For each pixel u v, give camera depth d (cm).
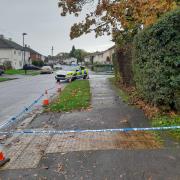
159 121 845
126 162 573
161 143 675
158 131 767
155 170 530
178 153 608
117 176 515
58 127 899
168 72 864
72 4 1797
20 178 532
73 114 1088
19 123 1021
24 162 611
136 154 614
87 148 671
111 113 1061
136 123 883
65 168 563
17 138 805
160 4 1177
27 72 5953
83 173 536
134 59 1290
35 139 780
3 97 1841
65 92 1909
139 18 1331
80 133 809
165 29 846
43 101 1475
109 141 718
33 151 680
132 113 1031
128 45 1680
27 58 9262
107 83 2534
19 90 2289
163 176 505
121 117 984
